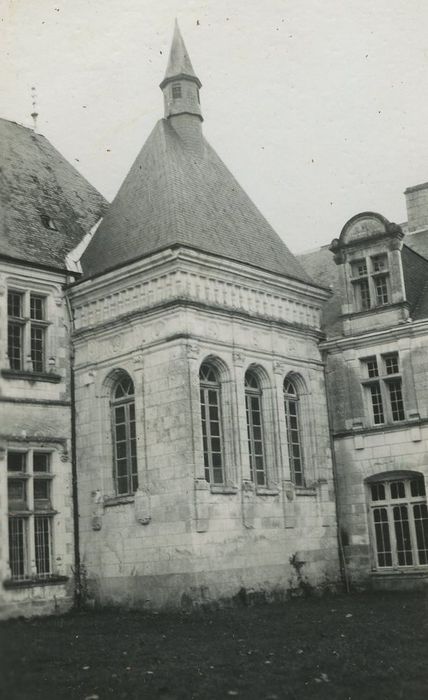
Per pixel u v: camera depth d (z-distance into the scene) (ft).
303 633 53.06
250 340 81.82
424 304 90.33
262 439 82.58
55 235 88.22
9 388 77.15
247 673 40.19
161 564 71.82
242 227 89.30
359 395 89.51
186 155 91.09
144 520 73.61
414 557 83.76
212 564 71.10
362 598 77.51
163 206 83.20
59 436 80.33
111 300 81.20
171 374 74.08
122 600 74.43
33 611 73.87
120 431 79.92
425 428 84.12
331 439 90.43
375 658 42.68
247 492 76.59
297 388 89.04
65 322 84.07
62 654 47.91
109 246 86.28
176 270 75.41
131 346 78.23
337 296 98.99
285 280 86.43
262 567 76.18
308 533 83.41
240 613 66.13
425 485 83.10
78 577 78.48
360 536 86.74
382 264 91.09
